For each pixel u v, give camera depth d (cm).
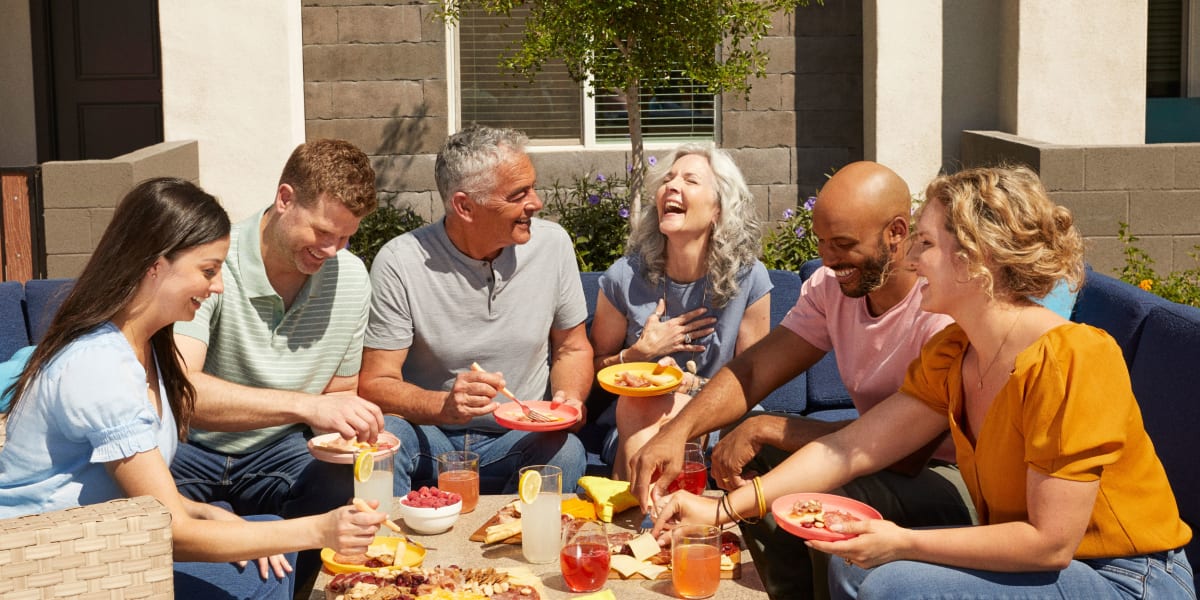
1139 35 596
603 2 514
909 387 242
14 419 210
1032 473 199
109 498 214
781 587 265
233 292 297
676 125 689
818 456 241
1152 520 204
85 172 512
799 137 676
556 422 292
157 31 738
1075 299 315
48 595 189
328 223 287
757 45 669
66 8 732
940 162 633
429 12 670
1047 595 199
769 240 600
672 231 329
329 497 287
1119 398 196
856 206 255
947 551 203
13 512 210
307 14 670
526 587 214
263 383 303
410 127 677
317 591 227
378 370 325
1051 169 533
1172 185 532
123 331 213
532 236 338
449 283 327
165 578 198
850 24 668
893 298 272
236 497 301
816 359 297
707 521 239
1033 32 596
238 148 618
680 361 340
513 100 689
